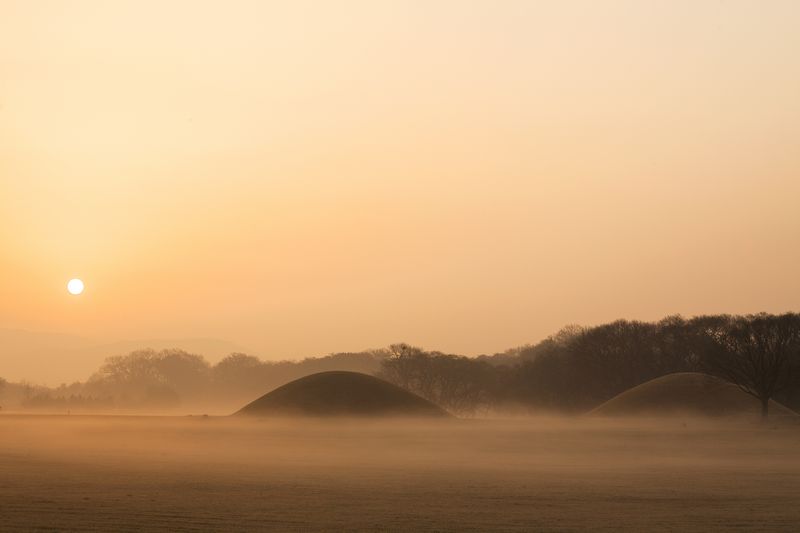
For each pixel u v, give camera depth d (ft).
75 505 142.00
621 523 130.41
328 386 503.20
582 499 158.71
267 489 169.89
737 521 132.67
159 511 137.18
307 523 127.85
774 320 506.48
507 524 128.88
